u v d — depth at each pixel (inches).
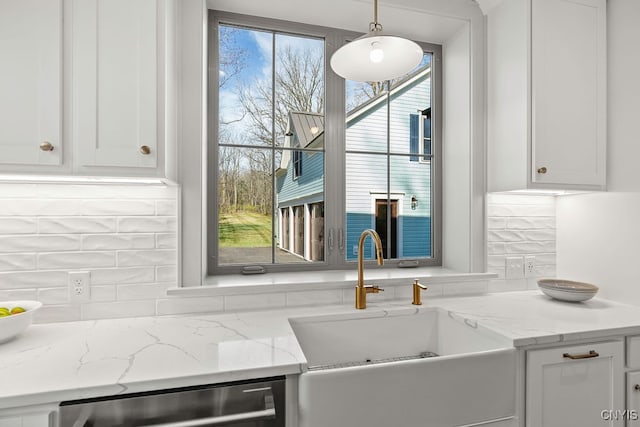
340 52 47.8
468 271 71.8
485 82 71.7
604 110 65.8
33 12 43.3
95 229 54.0
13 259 51.0
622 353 50.8
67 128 44.1
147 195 56.1
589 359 49.4
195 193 57.5
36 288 51.8
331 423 38.0
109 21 45.4
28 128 43.0
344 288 63.5
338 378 38.1
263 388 36.8
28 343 43.6
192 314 56.6
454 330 57.1
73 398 32.2
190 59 57.3
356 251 76.2
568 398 48.1
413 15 69.4
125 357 39.2
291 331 48.3
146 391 33.9
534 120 61.4
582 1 64.6
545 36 62.2
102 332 47.9
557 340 47.0
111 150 45.0
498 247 72.4
